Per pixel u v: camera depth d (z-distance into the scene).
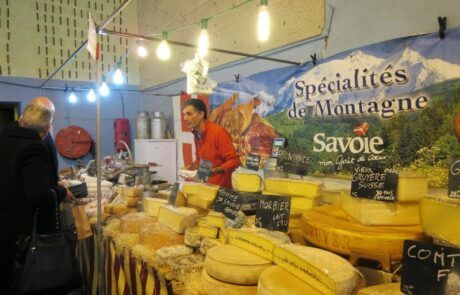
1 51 4.75
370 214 1.24
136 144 4.68
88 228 2.44
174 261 1.48
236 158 2.63
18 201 2.02
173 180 4.50
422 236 1.12
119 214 2.39
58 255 2.04
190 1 4.12
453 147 1.78
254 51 3.16
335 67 2.37
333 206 1.54
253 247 1.28
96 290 2.46
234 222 1.51
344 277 0.92
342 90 2.33
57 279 2.02
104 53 5.45
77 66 5.28
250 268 1.16
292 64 2.69
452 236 0.98
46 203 2.05
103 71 5.44
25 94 4.92
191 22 4.12
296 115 2.67
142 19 5.48
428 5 1.89
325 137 2.45
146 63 5.43
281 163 1.99
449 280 0.82
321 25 2.53
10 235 2.01
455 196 1.08
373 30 2.18
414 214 1.23
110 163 3.79
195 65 2.48
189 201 1.99
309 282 1.00
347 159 2.15
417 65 1.93
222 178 2.59
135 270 1.80
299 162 1.91
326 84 2.43
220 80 3.62
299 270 1.05
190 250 1.60
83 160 5.35
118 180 3.21
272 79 2.87
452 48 1.78
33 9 4.96
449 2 1.80
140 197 2.46
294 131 2.69
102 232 2.23
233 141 3.30
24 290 1.95
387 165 2.04
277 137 2.83
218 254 1.27
